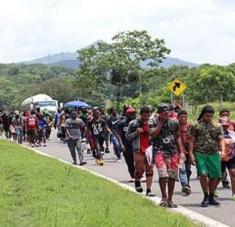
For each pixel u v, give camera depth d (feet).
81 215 46.96
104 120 109.19
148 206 55.57
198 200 64.18
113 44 231.09
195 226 47.65
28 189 62.95
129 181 80.79
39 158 104.73
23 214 48.70
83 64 231.71
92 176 78.89
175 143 58.75
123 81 232.53
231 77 398.83
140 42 231.50
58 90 574.15
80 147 106.42
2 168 81.97
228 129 66.18
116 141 112.47
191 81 401.70
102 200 56.39
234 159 64.80
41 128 160.76
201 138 60.18
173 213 52.90
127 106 83.87
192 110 336.08
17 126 171.12
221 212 56.65
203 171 59.72
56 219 45.24
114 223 44.24
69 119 107.24
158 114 58.95
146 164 65.87
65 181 69.15
